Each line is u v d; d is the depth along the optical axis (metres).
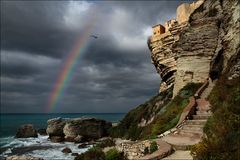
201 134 17.06
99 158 18.12
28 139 65.06
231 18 26.67
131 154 15.75
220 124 13.20
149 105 41.81
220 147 11.34
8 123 145.38
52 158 37.28
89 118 59.16
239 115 13.13
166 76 50.25
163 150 14.12
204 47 31.48
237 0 26.27
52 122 62.84
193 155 12.50
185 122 19.44
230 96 16.31
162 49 50.12
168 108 28.55
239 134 11.38
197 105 22.61
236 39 24.98
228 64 24.62
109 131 58.72
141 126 38.12
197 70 31.75
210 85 28.47
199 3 47.41
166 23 55.84
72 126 58.59
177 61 34.25
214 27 31.28
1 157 39.19
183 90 30.31
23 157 28.92
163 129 21.30
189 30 33.44
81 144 50.06
